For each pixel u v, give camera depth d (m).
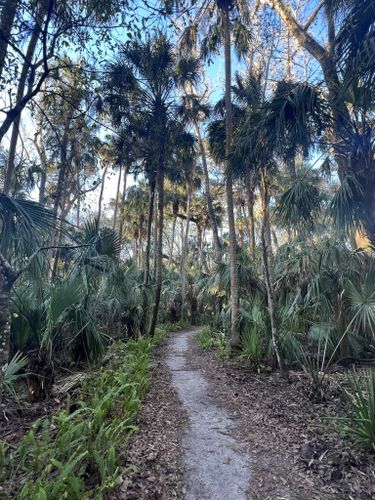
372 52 3.18
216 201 22.62
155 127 9.84
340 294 6.12
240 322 7.23
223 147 8.95
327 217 4.31
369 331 6.13
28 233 3.21
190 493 2.56
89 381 4.60
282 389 5.14
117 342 8.36
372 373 3.68
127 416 3.50
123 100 8.73
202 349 8.88
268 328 6.35
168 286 18.20
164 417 3.99
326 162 5.65
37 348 4.43
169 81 9.80
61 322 4.90
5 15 4.19
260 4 8.29
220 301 11.25
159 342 10.05
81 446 2.62
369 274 5.16
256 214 15.86
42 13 4.30
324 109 4.18
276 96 4.32
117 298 9.12
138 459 2.87
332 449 3.23
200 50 9.35
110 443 2.73
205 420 3.98
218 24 8.38
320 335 5.59
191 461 3.02
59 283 4.76
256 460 3.06
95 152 11.15
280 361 5.66
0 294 2.57
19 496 2.04
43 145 10.61
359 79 3.54
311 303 6.59
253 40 8.45
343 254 6.02
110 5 4.30
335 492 2.60
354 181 3.83
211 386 5.38
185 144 11.36
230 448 3.28
